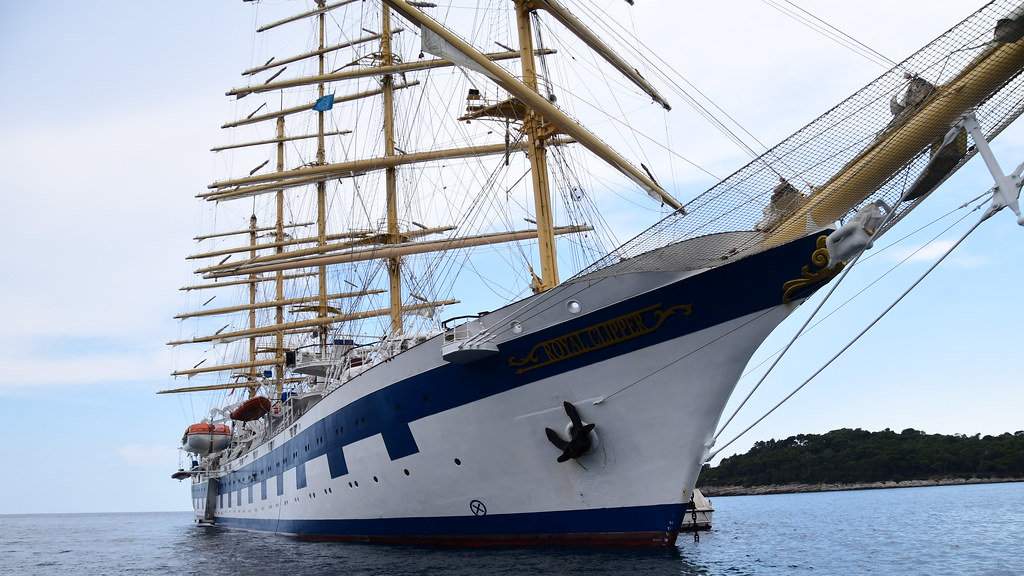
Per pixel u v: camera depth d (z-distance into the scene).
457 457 20.83
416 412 21.73
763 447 110.75
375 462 23.95
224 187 47.97
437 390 20.95
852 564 19.61
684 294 16.89
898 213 15.27
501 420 19.66
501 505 20.28
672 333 17.23
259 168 52.66
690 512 34.03
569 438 18.47
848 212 15.31
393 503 23.61
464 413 20.34
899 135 13.83
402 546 23.73
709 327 16.94
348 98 44.50
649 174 24.97
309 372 36.84
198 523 66.69
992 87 12.94
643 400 17.73
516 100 24.59
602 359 18.02
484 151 36.28
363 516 25.55
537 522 19.64
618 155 23.91
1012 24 12.11
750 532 32.12
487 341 19.12
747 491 101.50
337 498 27.22
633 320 17.47
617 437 18.12
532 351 18.81
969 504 48.31
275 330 53.16
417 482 22.27
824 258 15.38
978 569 18.39
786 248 15.69
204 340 57.19
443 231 38.94
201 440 56.69
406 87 39.38
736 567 19.09
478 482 20.59
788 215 15.53
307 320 46.31
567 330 18.20
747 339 16.77
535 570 16.38
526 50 24.75
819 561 20.44
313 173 42.75
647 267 17.19
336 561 21.92
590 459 18.42
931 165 13.97
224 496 53.81
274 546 31.42
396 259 35.72
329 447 27.36
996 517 35.78
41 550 47.53
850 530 31.62
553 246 23.88
